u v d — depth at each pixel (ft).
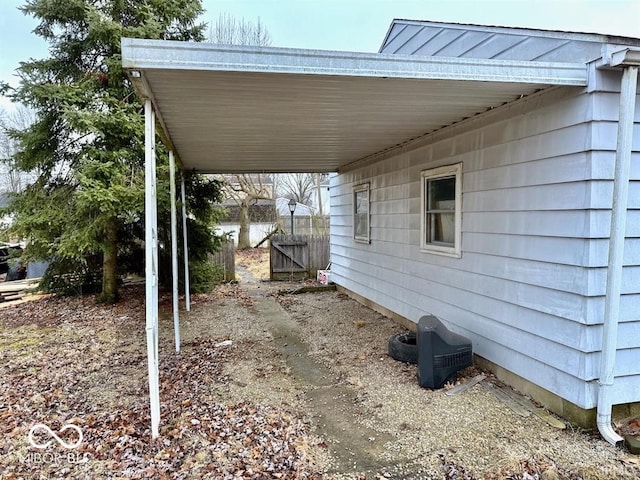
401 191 19.49
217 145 17.43
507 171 12.15
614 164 9.45
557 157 10.28
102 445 9.33
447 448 9.19
